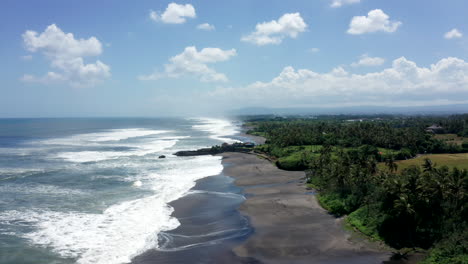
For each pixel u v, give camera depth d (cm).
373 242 4253
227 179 7994
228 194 6562
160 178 7900
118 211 5291
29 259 3609
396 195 4459
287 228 4738
